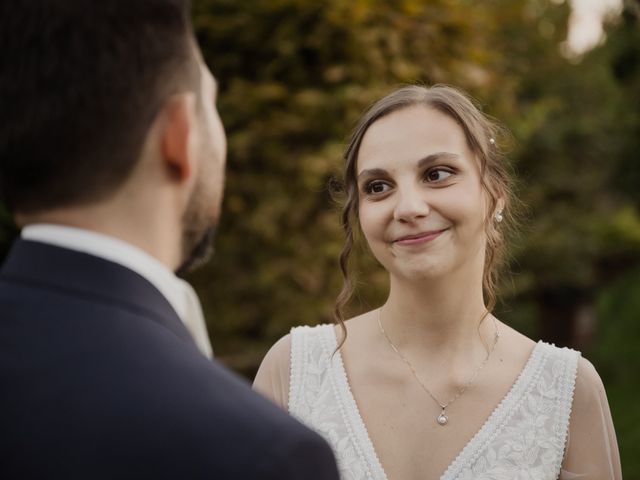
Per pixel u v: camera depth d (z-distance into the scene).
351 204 1.88
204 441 0.74
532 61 7.54
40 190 0.83
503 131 2.09
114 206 0.84
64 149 0.81
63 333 0.80
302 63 4.17
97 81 0.81
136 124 0.83
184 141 0.86
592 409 1.77
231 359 4.39
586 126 7.84
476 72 4.32
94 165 0.82
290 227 4.27
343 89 4.04
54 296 0.83
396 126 1.67
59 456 0.74
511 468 1.68
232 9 4.18
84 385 0.77
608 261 8.59
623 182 8.68
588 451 1.75
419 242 1.63
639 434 6.53
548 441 1.71
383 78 4.12
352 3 3.99
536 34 7.54
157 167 0.86
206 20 4.15
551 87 7.70
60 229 0.84
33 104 0.81
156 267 0.87
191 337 0.88
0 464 0.75
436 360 1.78
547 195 7.91
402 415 1.75
